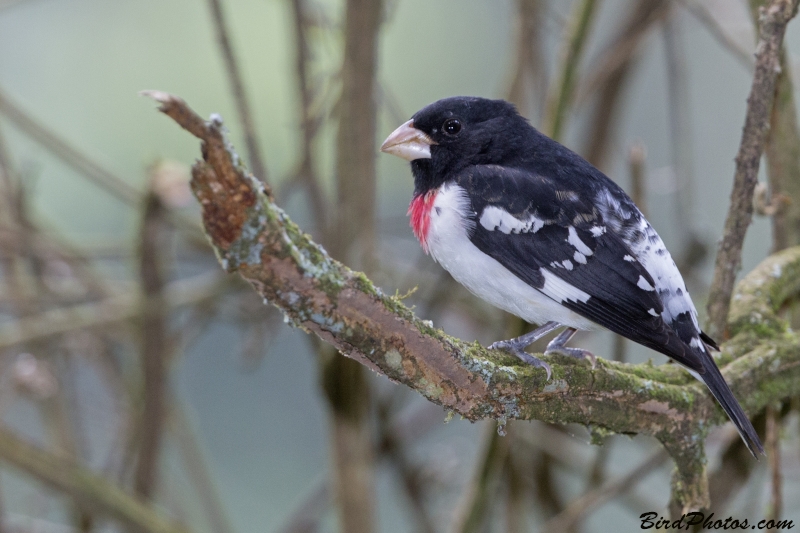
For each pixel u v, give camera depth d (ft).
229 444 53.98
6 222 34.19
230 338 54.90
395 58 52.26
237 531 52.60
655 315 21.77
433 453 39.78
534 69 32.17
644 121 54.75
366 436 31.32
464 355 17.65
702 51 52.47
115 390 35.50
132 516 28.22
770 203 26.03
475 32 52.95
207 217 14.30
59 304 34.86
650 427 20.57
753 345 22.68
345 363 30.27
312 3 30.01
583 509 30.17
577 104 33.47
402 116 31.73
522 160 24.77
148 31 47.98
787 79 26.18
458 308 36.96
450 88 52.65
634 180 29.58
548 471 36.24
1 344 31.55
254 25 46.75
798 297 27.04
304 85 29.04
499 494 37.32
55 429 34.50
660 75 54.60
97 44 47.73
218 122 13.64
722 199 52.60
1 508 32.50
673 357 20.94
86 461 34.86
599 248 22.68
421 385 17.52
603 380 19.61
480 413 18.54
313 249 15.65
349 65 27.68
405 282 36.50
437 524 37.70
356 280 16.08
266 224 14.58
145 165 32.55
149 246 31.37
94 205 48.55
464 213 23.61
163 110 13.24
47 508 35.81
